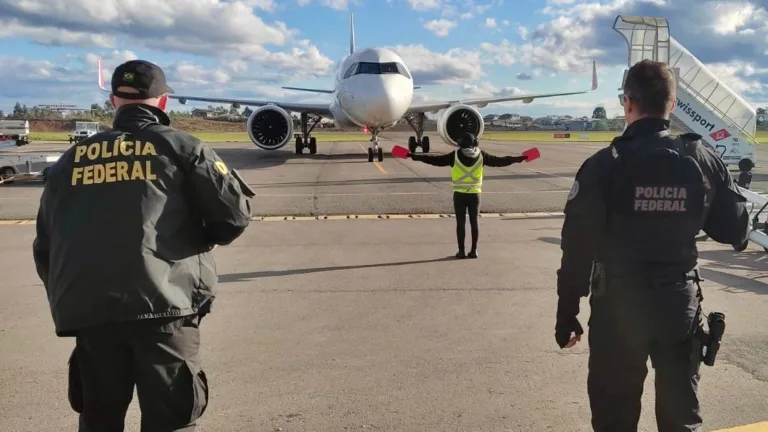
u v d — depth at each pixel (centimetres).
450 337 482
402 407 364
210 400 372
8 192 1409
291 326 507
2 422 345
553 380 403
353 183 1562
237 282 651
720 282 643
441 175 1758
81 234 227
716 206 251
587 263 246
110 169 234
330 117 2644
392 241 873
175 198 239
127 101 250
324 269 706
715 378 402
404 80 2012
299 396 378
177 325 239
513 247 832
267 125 2258
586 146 3759
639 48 1673
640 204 238
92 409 246
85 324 226
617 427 260
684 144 246
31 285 634
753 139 1844
